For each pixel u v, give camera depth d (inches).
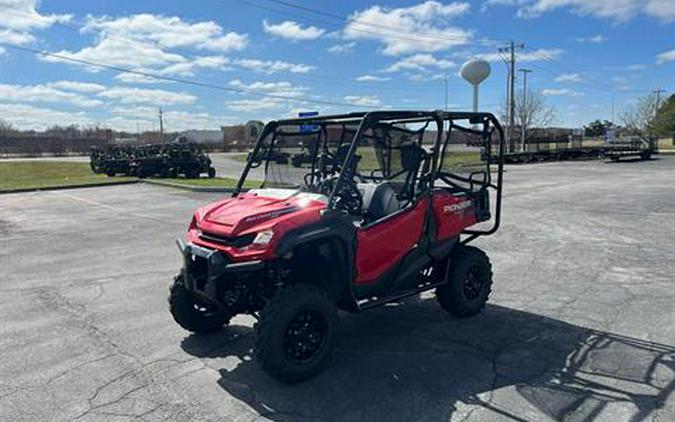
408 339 190.9
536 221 441.4
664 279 262.7
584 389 151.9
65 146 2591.0
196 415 141.4
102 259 327.0
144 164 966.4
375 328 202.1
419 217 190.9
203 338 195.5
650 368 164.4
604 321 205.3
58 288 263.0
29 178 1177.4
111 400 150.3
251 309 170.9
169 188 786.8
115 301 241.1
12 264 316.2
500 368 166.4
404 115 187.5
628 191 661.9
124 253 343.3
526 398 147.3
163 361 175.9
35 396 153.3
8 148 2432.3
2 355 182.2
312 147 199.3
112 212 537.0
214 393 153.5
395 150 192.9
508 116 1977.1
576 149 1546.5
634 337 189.2
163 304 235.9
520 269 285.4
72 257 333.7
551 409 141.3
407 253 188.5
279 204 170.9
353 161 181.3
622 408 141.1
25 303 239.9
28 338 197.3
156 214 518.3
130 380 162.4
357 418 138.9
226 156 2193.7
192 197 665.6
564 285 255.0
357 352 180.1
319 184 189.0
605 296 236.7
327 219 163.3
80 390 156.5
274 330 152.1
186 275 170.1
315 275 173.8
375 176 192.7
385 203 186.5
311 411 142.7
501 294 242.2
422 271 202.5
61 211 550.6
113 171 1038.4
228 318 199.2
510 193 660.1
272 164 207.9
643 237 368.2
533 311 218.7
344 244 166.2
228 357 178.5
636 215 467.8
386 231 179.6
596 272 277.6
